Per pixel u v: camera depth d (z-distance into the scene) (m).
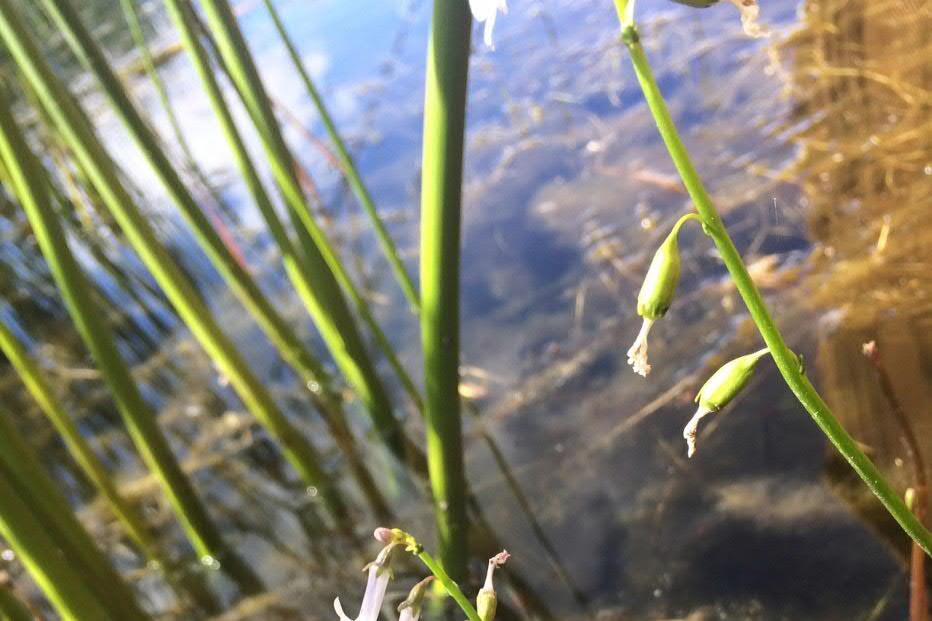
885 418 0.19
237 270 0.26
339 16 0.50
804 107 0.30
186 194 0.24
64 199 0.36
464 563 0.20
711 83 0.34
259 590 0.23
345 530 0.24
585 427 0.23
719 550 0.18
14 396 0.35
